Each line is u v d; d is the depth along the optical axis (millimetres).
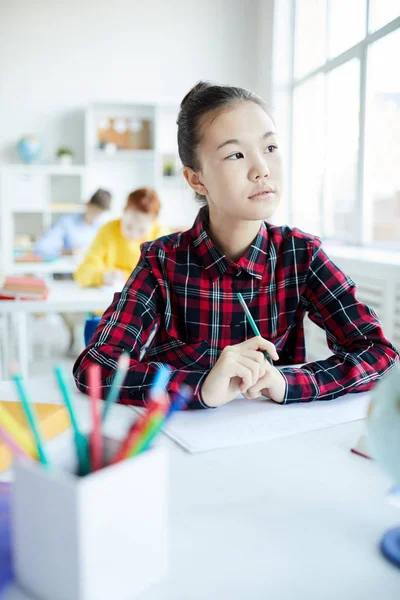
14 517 409
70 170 4930
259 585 423
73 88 5031
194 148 950
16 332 2674
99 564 382
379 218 3320
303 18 4383
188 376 833
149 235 2959
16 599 399
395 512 533
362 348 988
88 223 4469
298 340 1118
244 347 850
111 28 5008
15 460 404
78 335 3709
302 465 639
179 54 5074
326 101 3975
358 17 3469
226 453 672
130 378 859
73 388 951
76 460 459
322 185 4047
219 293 1042
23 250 4703
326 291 1059
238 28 5078
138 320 997
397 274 2316
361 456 664
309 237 1084
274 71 4570
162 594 411
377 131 3312
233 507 542
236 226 1001
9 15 4910
